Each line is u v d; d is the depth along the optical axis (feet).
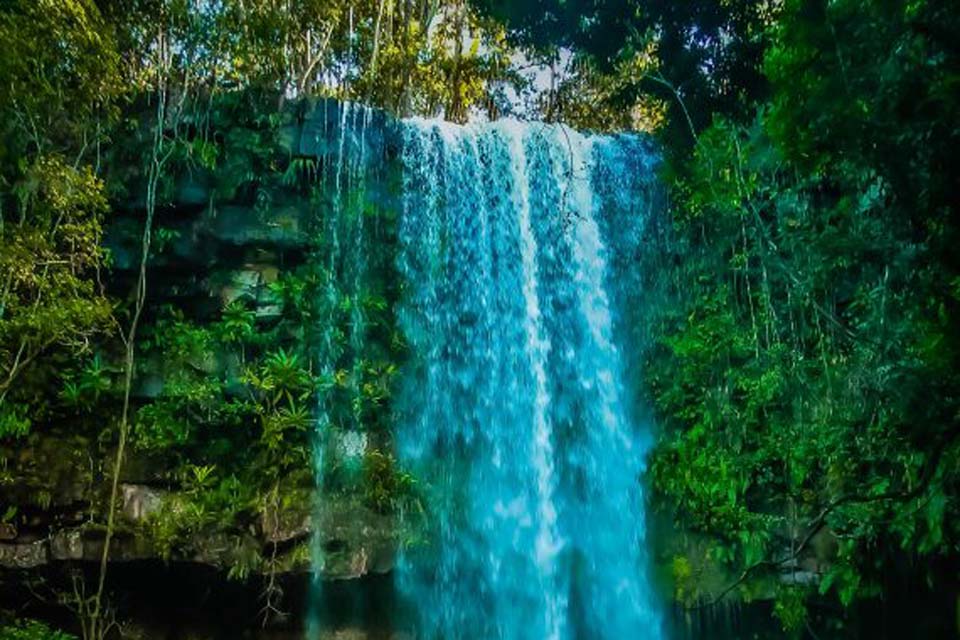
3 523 27.55
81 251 28.78
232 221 30.94
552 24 26.14
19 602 27.96
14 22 24.68
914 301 19.69
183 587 28.78
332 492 30.35
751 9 22.39
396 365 33.58
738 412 33.50
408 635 31.01
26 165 26.96
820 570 31.01
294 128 32.09
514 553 34.27
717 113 25.58
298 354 31.35
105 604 28.45
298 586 29.48
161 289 30.63
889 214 19.67
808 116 15.72
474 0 28.12
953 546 27.81
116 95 29.48
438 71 56.13
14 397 27.99
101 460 28.84
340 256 32.65
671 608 33.40
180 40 32.42
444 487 33.45
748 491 33.14
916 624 30.07
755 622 32.71
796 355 32.45
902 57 14.38
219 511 28.68
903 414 20.24
